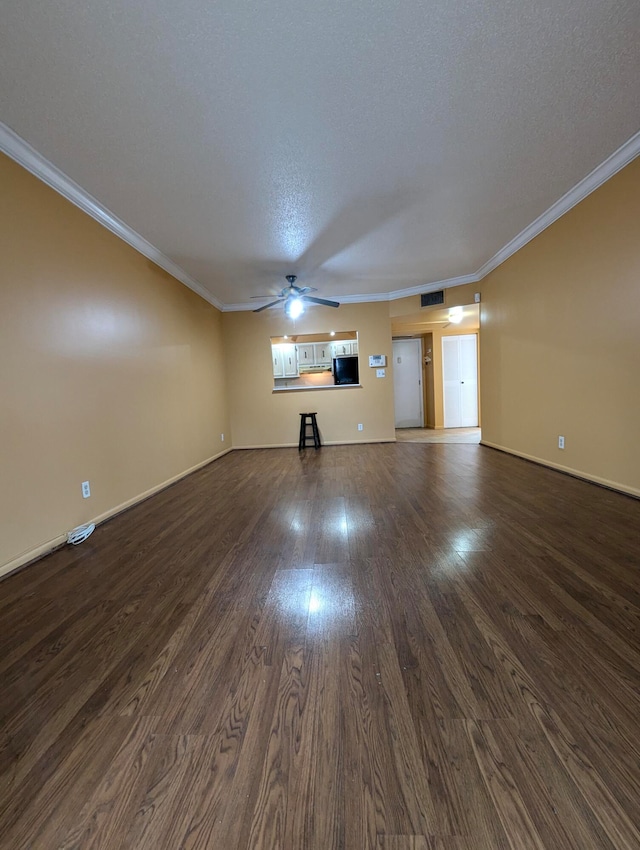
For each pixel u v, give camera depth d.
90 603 1.66
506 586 1.64
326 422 6.24
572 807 0.77
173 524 2.67
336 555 2.04
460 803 0.79
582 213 3.00
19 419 2.11
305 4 1.43
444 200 2.99
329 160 2.40
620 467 2.82
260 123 2.04
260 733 0.98
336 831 0.75
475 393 7.63
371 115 2.02
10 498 2.04
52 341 2.37
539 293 3.68
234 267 4.26
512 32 1.58
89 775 0.89
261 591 1.70
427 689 1.10
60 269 2.46
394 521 2.52
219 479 4.11
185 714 1.05
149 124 1.99
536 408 3.88
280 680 1.16
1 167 2.04
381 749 0.92
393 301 5.95
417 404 8.20
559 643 1.27
